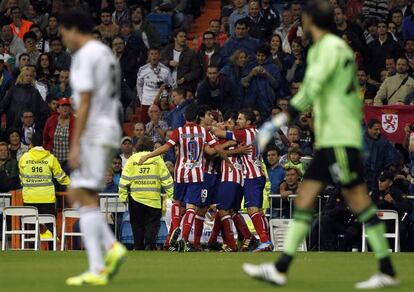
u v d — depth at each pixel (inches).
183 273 1333.7
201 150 2111.2
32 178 2335.1
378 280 1127.0
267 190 2295.8
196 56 2864.2
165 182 2224.4
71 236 2364.7
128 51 2979.8
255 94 2728.8
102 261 1145.4
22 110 2741.1
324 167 1122.7
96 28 3083.2
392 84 2689.5
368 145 2420.0
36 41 3024.1
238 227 2171.5
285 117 1115.3
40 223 2330.2
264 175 2150.6
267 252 2042.3
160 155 2233.0
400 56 2746.1
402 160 2460.6
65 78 2854.3
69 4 3250.5
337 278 1257.4
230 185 2126.0
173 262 1577.3
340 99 1112.2
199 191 2107.5
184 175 2105.1
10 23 3095.5
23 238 2338.8
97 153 1119.6
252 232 2335.1
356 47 2819.9
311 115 2578.7
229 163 2116.1
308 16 1119.6
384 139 2429.9
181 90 2672.2
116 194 2364.7
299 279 1240.2
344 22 2874.0
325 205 2276.1
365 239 2228.1
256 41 2839.6
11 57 3004.4
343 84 1113.4
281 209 2341.3
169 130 2556.6
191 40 3297.2
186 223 2101.4
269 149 2428.6
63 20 1141.1
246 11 3061.0
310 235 2284.7
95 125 1119.6
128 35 3043.8
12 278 1251.8
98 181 1125.1
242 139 2121.1
